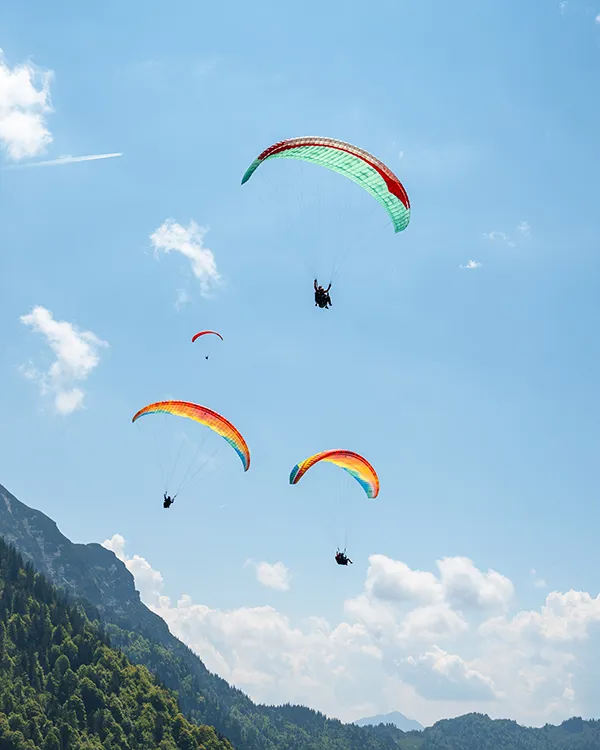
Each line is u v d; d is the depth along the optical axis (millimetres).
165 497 58844
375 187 53594
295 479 61562
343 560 56406
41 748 175375
